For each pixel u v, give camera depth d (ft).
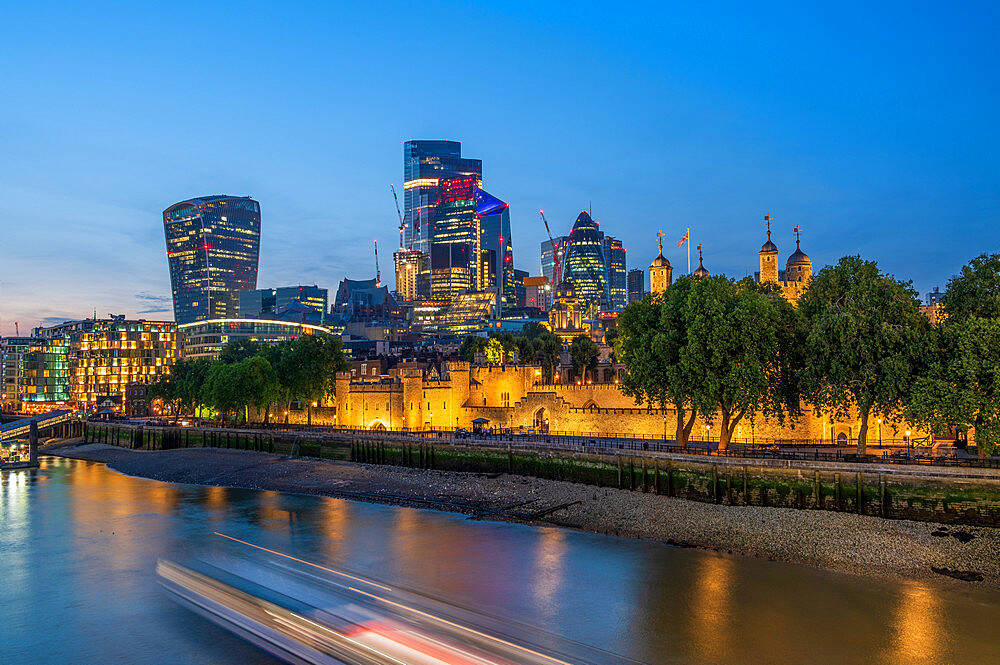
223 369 582.35
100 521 299.99
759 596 192.95
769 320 313.12
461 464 384.68
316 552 239.91
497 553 238.27
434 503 327.47
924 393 249.96
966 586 198.49
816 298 320.50
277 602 171.01
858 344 280.10
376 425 518.37
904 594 193.57
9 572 223.51
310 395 566.77
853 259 313.32
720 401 316.19
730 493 279.69
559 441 373.61
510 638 148.77
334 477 399.03
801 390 304.30
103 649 161.58
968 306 279.28
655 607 184.24
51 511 324.80
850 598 191.11
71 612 185.98
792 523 249.55
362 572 212.43
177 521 298.15
